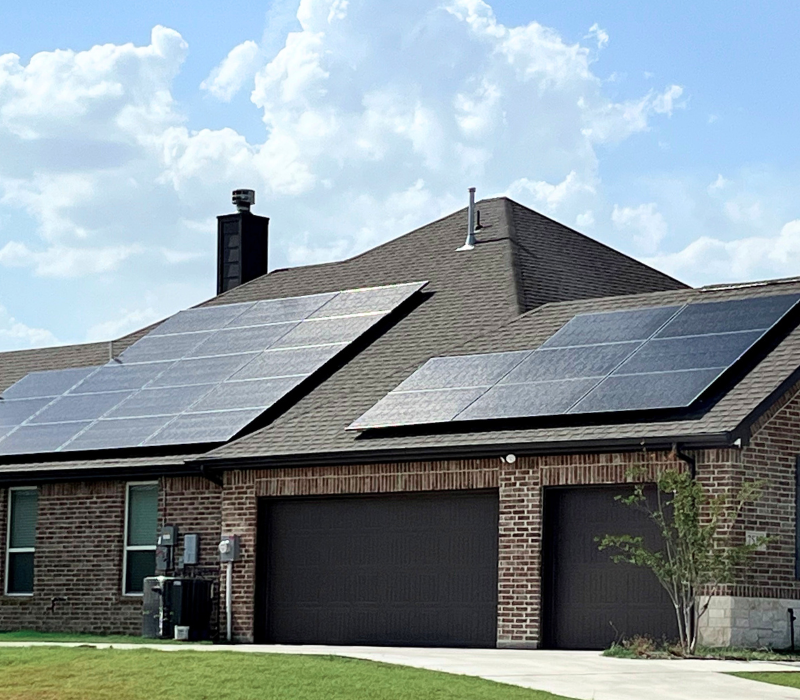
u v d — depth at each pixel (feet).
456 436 85.20
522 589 81.82
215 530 95.50
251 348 107.55
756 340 82.12
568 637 80.89
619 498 76.48
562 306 99.09
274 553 92.38
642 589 78.89
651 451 78.18
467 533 85.25
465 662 68.08
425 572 86.48
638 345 86.43
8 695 57.98
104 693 57.82
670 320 88.74
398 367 97.76
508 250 111.14
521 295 103.19
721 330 84.79
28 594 104.63
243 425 95.35
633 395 80.74
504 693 56.90
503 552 82.74
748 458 77.25
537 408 83.35
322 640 89.66
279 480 91.76
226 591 92.63
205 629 92.27
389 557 87.97
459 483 84.89
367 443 88.07
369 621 88.12
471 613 84.48
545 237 117.19
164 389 105.50
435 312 104.99
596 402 81.46
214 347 110.32
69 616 101.60
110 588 100.01
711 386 79.56
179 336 114.32
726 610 75.51
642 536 78.95
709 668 66.59
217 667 62.69
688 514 74.08
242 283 132.67
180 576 95.35
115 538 100.27
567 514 81.82
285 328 108.68
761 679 62.54
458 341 98.73
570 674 63.62
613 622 79.56
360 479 88.48
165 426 99.45
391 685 58.23
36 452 102.94
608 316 92.17
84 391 110.83
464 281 108.88
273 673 61.05
